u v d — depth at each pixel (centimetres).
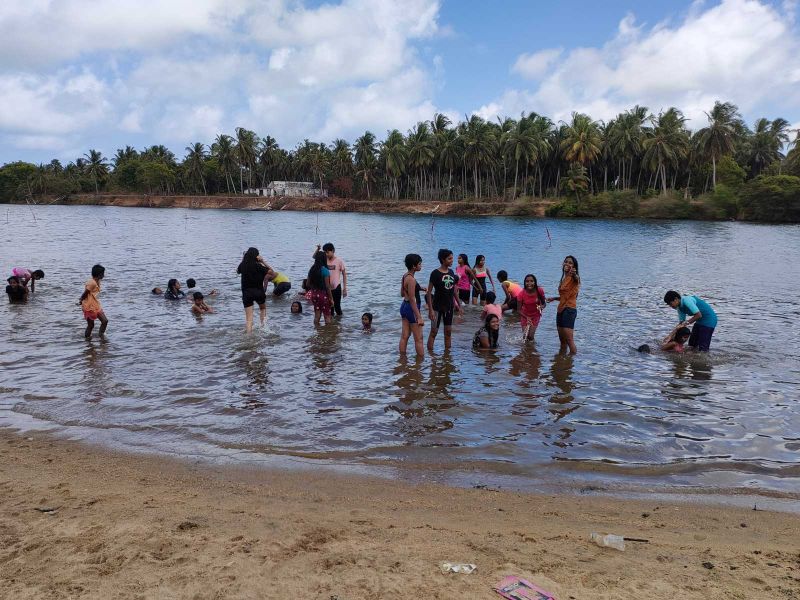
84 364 902
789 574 356
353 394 768
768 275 2130
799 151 7600
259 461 570
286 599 320
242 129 12231
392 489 512
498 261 2602
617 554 386
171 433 639
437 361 937
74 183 14225
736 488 518
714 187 7444
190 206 12288
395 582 339
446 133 9738
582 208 7725
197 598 319
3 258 2495
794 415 697
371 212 10219
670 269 2322
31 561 359
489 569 358
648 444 612
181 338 1081
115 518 430
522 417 688
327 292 1212
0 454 579
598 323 1258
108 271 2081
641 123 8281
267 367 895
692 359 953
